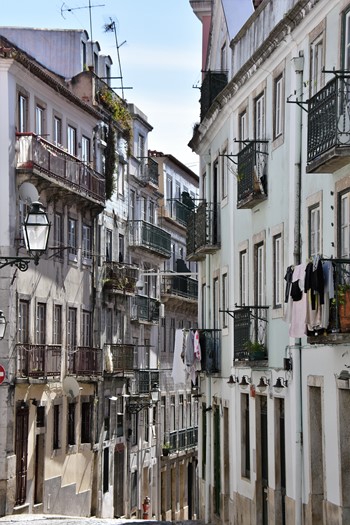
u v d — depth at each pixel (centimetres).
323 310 2167
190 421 7881
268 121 2967
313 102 2275
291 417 2680
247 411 3300
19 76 4403
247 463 3297
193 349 3772
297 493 2583
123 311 6069
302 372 2595
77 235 5156
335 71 2117
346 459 2298
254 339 3039
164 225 7456
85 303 5294
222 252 3672
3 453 4178
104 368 5538
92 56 5684
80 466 5109
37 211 2219
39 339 4628
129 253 6341
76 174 4912
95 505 5350
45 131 4731
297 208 2638
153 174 6894
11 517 4053
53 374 4612
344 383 2277
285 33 2703
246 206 3117
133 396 6131
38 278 4594
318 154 2228
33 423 4466
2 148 4306
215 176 3884
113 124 5762
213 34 3866
